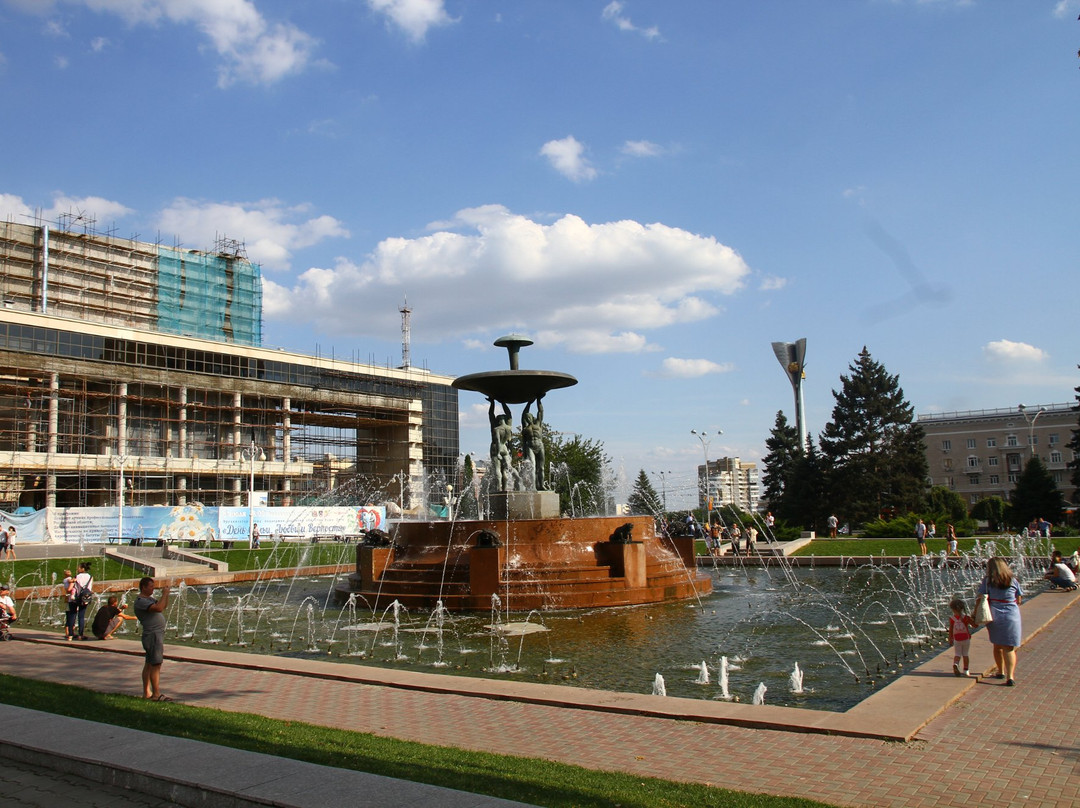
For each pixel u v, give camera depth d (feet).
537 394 82.89
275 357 268.62
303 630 58.85
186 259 288.51
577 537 69.82
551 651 47.60
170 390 240.53
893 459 206.49
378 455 314.55
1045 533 143.02
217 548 151.84
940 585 83.41
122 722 28.71
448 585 65.51
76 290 263.29
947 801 20.63
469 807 18.38
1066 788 21.50
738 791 21.18
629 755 25.00
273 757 22.54
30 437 206.69
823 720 27.81
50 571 104.42
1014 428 365.81
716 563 116.37
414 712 31.22
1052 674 35.65
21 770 23.52
